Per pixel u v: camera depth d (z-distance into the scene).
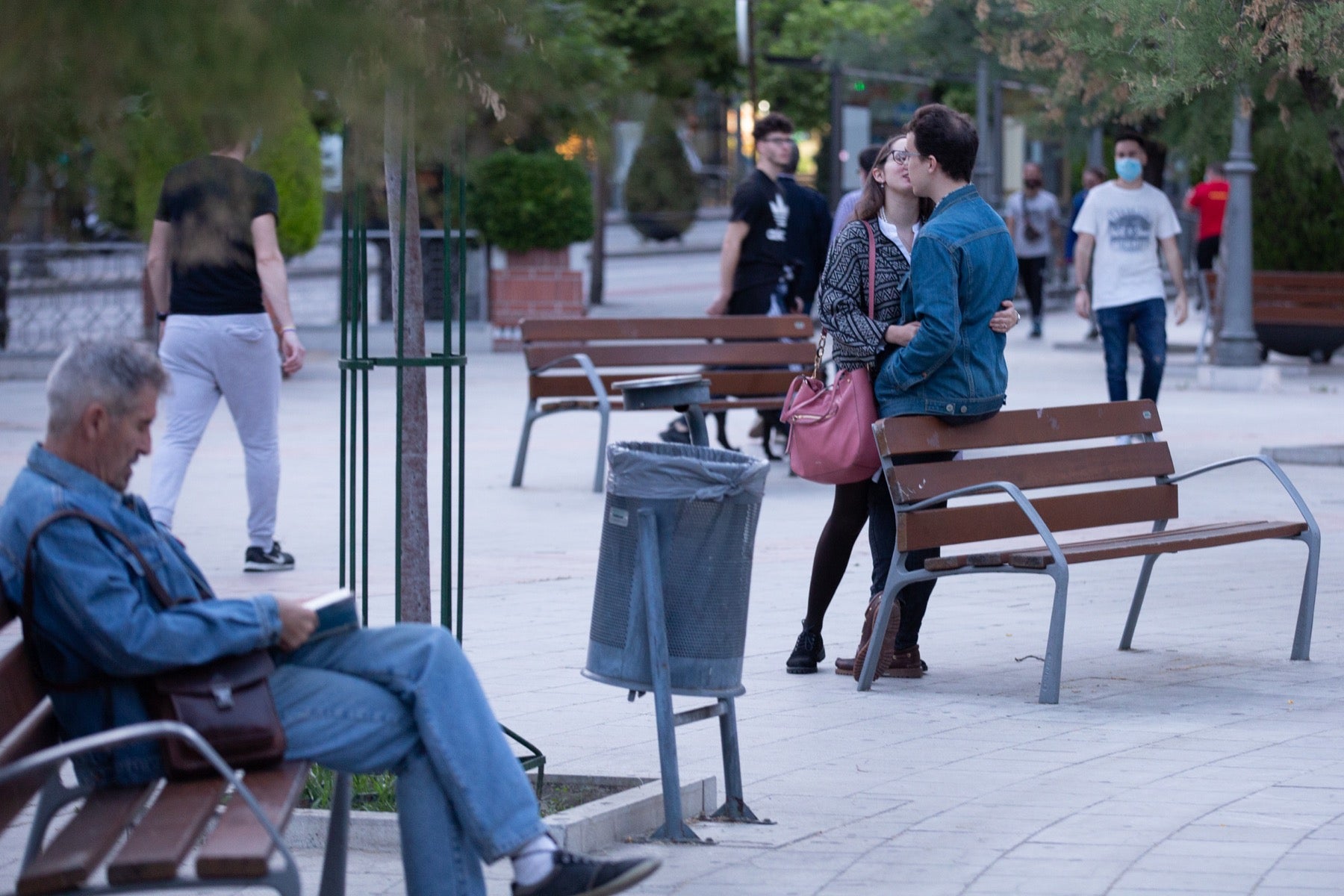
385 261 37.34
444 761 6.15
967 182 10.69
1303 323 33.47
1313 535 11.51
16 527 5.89
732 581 7.94
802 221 20.44
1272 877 7.11
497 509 18.31
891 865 7.43
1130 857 7.43
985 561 10.47
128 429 6.05
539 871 6.13
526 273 39.31
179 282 14.16
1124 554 10.62
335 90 5.90
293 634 6.15
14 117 5.48
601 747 9.38
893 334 10.64
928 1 21.81
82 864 5.07
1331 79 15.43
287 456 22.50
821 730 9.85
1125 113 18.27
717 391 20.22
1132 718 10.01
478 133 6.20
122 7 5.20
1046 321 49.06
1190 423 24.92
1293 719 9.95
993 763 9.06
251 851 5.11
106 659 5.86
